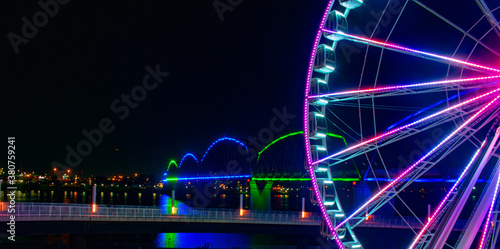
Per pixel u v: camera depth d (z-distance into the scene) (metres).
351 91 30.06
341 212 31.02
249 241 88.62
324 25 31.81
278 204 191.25
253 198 170.75
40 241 78.88
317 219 66.81
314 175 30.98
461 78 26.78
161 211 62.12
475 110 25.81
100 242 84.25
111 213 57.47
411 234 64.81
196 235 96.31
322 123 31.73
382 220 68.50
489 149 22.41
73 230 53.56
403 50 28.70
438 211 24.83
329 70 32.16
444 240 21.66
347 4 31.41
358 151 30.06
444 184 113.75
